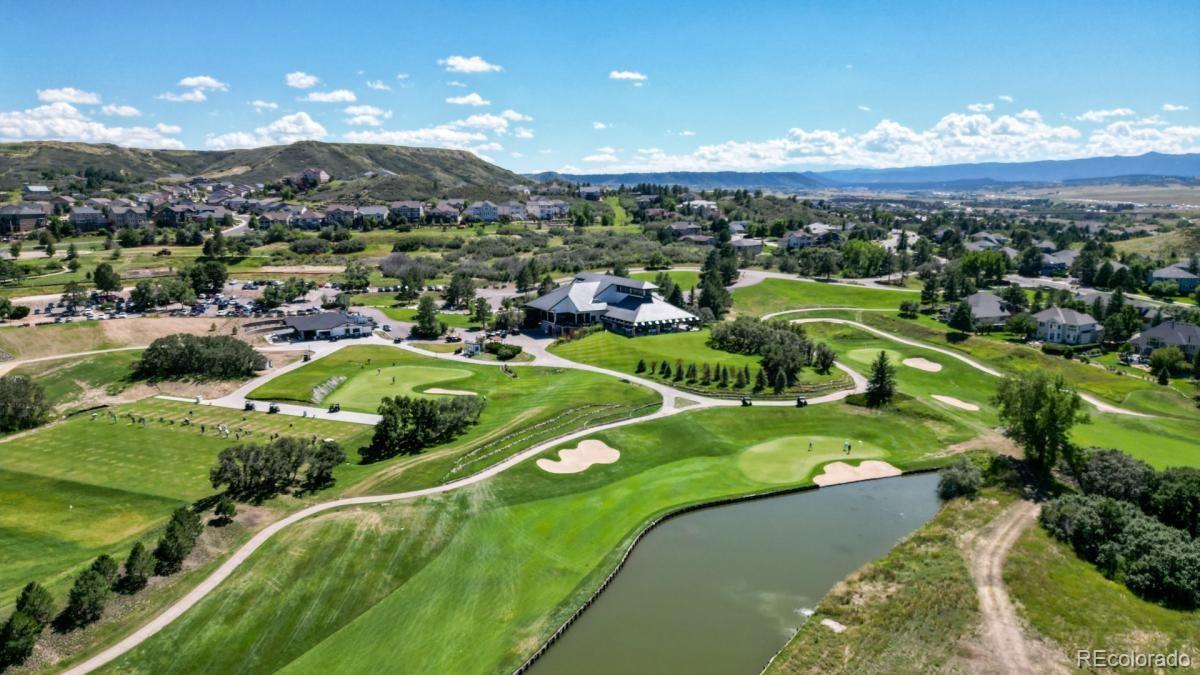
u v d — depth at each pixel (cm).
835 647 5159
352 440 9275
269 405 10788
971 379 12419
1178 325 14288
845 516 7456
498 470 8088
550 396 10775
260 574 5956
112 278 16462
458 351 14200
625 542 6762
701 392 11238
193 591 5741
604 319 16175
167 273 19462
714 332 14338
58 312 15250
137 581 5766
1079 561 6362
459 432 9488
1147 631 5341
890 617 5503
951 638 5256
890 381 10831
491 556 6462
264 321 15788
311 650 5225
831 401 10919
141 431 9669
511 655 5134
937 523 7156
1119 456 7681
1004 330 16388
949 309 17400
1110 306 16488
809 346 13112
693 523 7281
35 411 10069
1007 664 4984
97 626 5312
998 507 7450
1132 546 6159
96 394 11250
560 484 7888
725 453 9019
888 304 18462
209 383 11738
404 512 7044
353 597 5806
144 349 13212
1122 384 11969
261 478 7506
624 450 8888
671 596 5941
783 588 6050
